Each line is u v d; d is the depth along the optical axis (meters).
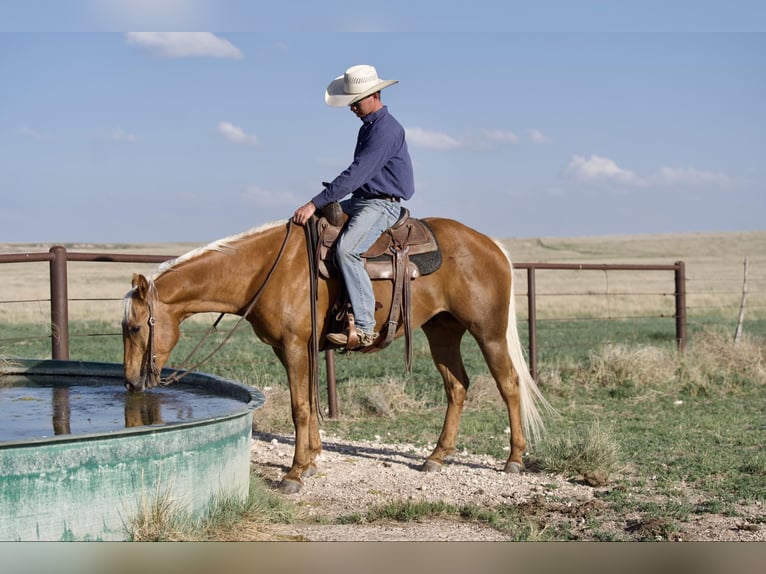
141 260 8.11
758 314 31.00
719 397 11.13
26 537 3.90
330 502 5.86
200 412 5.46
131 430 4.22
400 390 10.21
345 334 6.10
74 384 6.97
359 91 6.18
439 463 6.88
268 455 7.29
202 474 4.68
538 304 38.84
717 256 91.38
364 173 6.07
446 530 5.04
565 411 9.94
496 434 8.62
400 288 6.25
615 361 12.03
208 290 5.98
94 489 4.12
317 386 6.00
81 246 101.00
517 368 6.81
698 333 14.76
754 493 6.06
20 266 78.00
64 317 7.66
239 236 6.15
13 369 7.35
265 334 6.21
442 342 7.01
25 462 3.89
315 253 6.05
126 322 5.69
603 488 6.32
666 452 7.55
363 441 8.20
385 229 6.25
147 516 4.27
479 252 6.61
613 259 88.94
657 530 5.02
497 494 6.09
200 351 17.19
